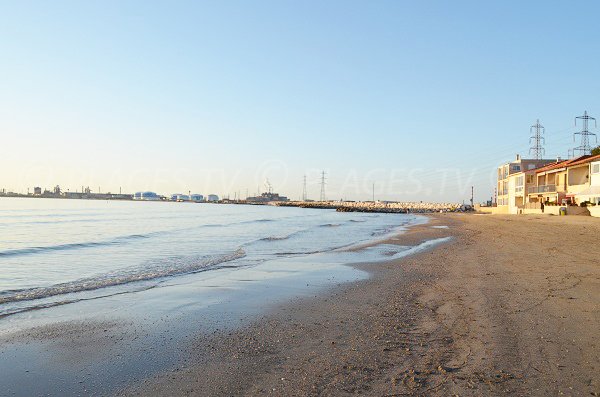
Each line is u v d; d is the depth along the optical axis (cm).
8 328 772
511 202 7012
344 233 3544
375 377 518
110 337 714
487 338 650
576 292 965
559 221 3819
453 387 481
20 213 6806
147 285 1226
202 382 521
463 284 1109
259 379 525
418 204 14900
